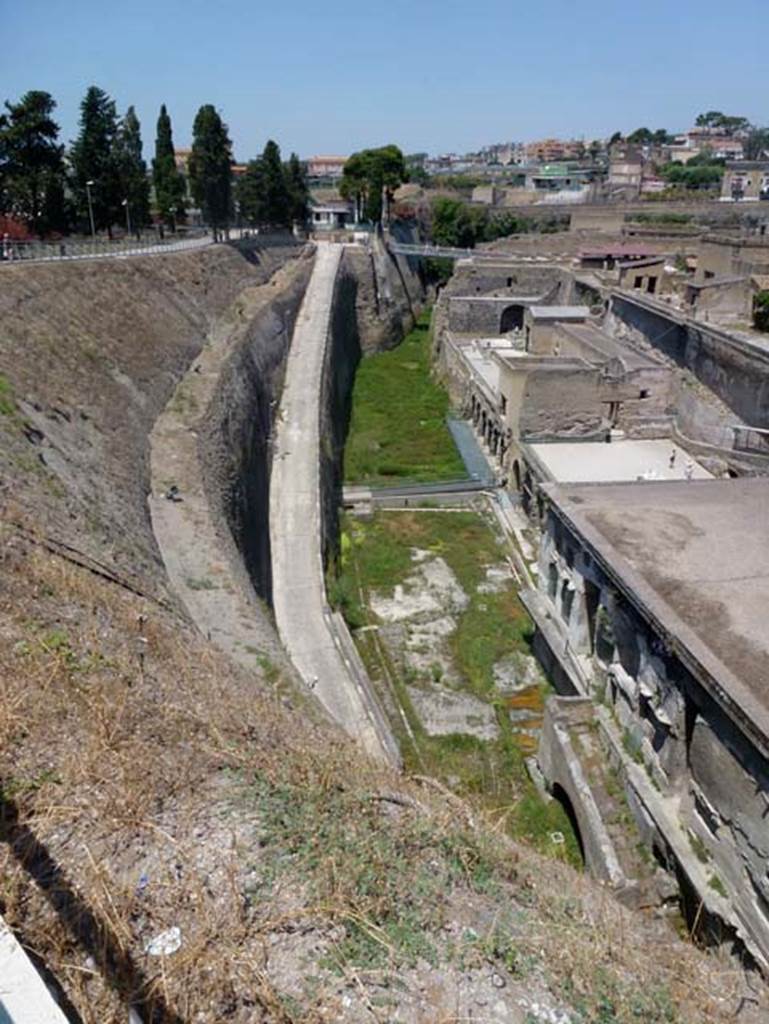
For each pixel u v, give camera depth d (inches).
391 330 2910.9
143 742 347.9
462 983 259.1
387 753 692.1
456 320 2421.3
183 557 833.5
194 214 3430.1
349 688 790.5
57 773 313.4
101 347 1208.2
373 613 1058.7
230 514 999.6
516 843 451.5
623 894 540.1
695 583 609.9
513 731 827.4
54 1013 200.8
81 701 368.5
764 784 458.0
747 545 674.8
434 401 2098.9
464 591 1111.6
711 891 502.9
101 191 2187.5
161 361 1348.4
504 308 2422.5
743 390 1306.6
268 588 991.6
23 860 269.9
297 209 3590.1
